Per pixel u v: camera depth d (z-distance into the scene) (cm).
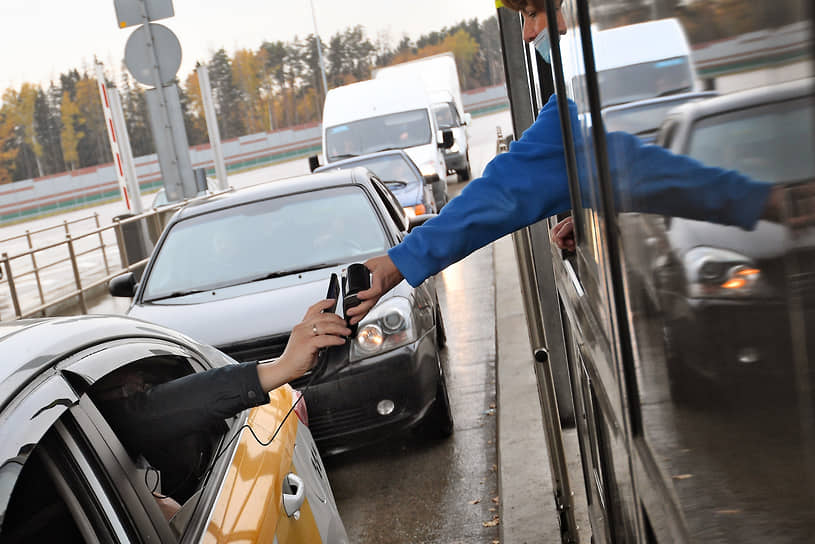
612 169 100
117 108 1520
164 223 1482
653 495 94
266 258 551
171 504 177
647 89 80
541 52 238
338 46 10262
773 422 57
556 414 327
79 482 151
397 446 508
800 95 45
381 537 403
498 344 663
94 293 1369
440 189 1437
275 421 260
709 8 60
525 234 325
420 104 1541
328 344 178
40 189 6269
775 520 59
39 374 158
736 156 59
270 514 207
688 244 73
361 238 557
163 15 1039
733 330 64
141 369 195
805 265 48
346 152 1495
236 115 9519
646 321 90
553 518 368
